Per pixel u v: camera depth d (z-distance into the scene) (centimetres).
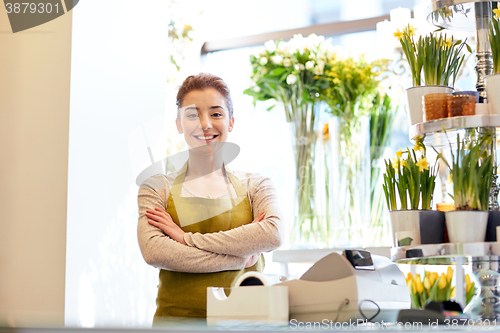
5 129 246
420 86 138
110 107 256
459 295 183
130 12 273
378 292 110
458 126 121
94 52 249
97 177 245
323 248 286
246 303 103
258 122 326
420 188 129
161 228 182
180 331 89
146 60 281
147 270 271
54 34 241
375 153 303
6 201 241
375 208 294
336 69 299
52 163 235
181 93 189
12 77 247
